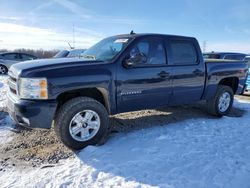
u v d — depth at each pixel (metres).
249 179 3.33
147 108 4.91
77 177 3.32
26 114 3.75
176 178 3.31
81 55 5.13
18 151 4.15
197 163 3.71
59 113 3.99
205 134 4.92
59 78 3.81
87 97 4.22
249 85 9.71
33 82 3.74
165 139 4.61
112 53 4.55
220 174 3.42
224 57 11.50
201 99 5.77
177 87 5.15
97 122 4.25
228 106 6.35
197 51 5.50
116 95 4.38
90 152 4.02
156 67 4.77
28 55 17.39
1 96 8.25
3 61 16.33
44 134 4.82
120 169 3.51
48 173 3.43
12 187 3.11
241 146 4.37
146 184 3.17
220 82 6.40
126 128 5.18
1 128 5.14
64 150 4.15
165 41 4.99
